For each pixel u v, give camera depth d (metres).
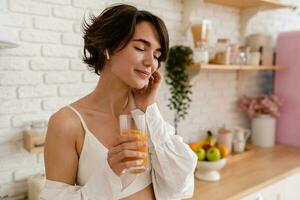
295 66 2.44
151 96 1.05
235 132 2.29
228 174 1.88
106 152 0.90
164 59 0.96
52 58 1.52
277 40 2.55
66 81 1.59
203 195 1.55
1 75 1.38
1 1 1.34
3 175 1.44
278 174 1.87
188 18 1.99
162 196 1.03
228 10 2.33
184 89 1.98
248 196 1.65
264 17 2.67
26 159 1.50
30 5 1.43
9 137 1.43
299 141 2.48
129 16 0.85
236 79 2.52
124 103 1.01
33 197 1.43
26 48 1.44
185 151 1.05
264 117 2.50
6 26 1.29
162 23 0.90
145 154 0.79
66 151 0.86
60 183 0.84
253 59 2.31
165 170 1.01
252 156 2.26
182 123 2.14
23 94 1.45
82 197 0.79
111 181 0.79
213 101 2.35
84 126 0.91
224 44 2.04
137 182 0.97
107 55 0.90
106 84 0.96
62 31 1.54
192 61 1.88
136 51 0.87
